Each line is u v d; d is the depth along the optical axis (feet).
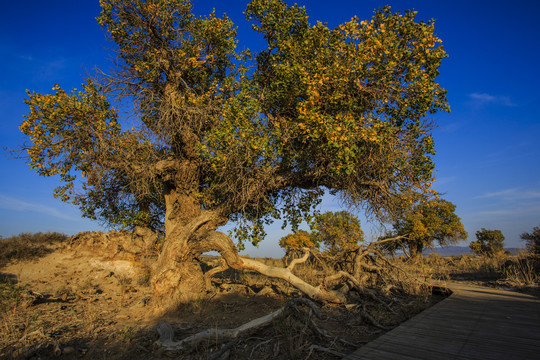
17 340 18.13
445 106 25.84
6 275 40.93
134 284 41.34
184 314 24.43
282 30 29.94
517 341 12.39
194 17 32.40
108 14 30.42
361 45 23.54
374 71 23.86
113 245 49.65
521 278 34.35
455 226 111.34
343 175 26.81
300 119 24.38
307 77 24.08
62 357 15.74
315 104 24.06
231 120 24.95
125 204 35.47
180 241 28.45
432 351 11.76
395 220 30.07
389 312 22.20
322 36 25.55
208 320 22.11
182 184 30.86
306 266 49.34
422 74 24.53
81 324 21.85
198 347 15.84
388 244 42.65
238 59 31.89
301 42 28.30
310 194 33.55
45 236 51.57
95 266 45.75
